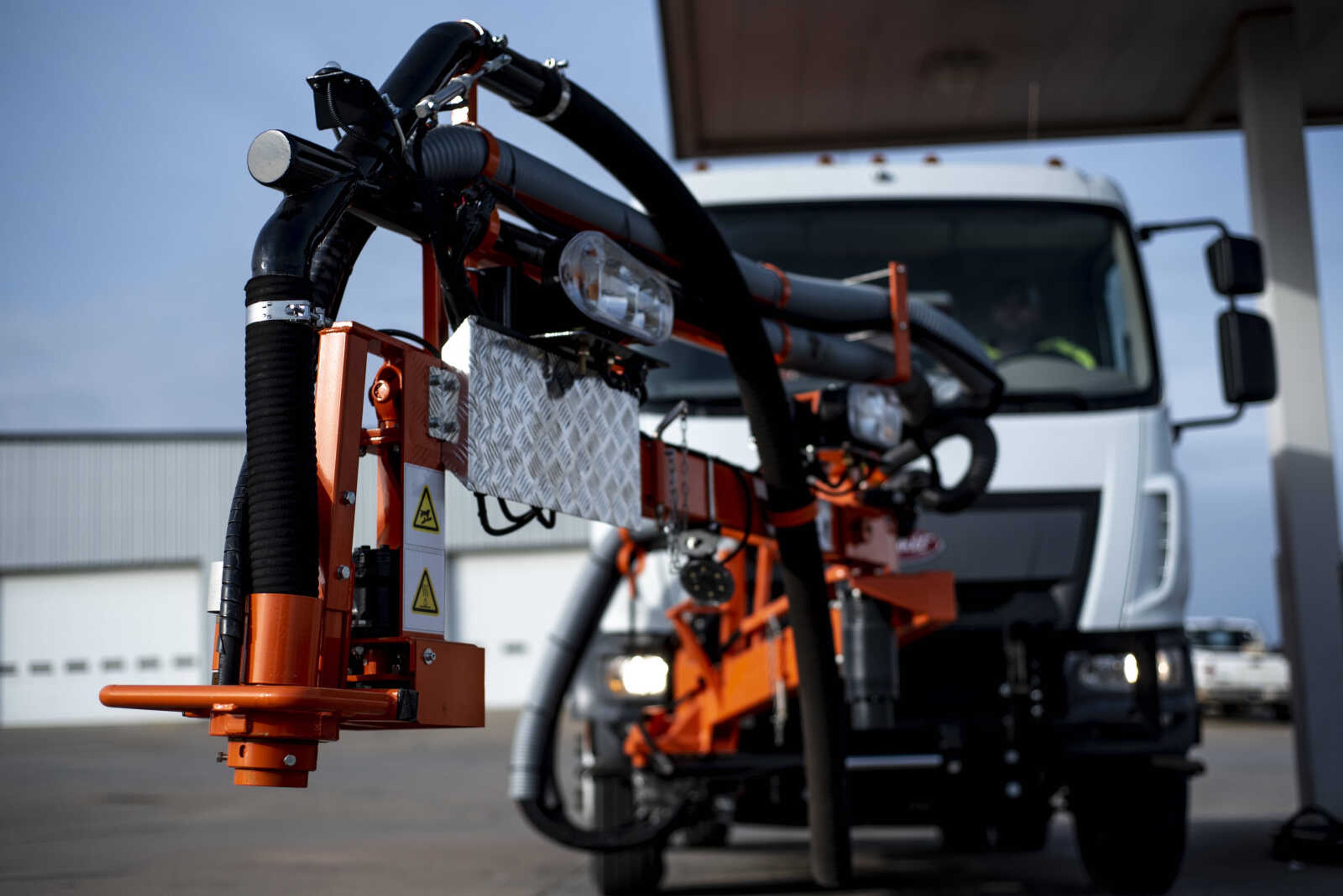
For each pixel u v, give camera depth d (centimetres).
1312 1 815
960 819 560
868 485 462
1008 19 817
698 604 400
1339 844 657
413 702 223
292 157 223
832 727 394
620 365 299
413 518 234
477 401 247
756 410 347
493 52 268
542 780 508
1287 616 812
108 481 3569
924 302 435
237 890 603
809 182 619
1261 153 829
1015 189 618
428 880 639
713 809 520
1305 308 820
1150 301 595
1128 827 548
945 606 461
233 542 217
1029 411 554
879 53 862
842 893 584
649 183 295
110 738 2388
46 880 638
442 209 252
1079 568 536
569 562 3412
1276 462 824
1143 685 522
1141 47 860
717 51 855
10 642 3497
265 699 200
